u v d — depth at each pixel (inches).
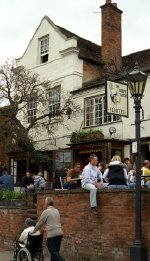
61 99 887.1
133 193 400.5
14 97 826.8
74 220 460.1
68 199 470.9
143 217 387.9
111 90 620.7
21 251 393.1
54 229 371.9
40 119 871.7
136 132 383.9
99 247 427.5
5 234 564.7
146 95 735.1
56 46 928.3
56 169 848.9
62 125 877.8
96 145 774.5
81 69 896.9
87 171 439.2
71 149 831.1
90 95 844.0
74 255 454.3
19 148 834.8
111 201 421.1
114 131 772.6
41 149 900.0
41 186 651.5
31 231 386.9
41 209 503.2
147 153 732.0
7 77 824.9
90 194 433.4
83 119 848.9
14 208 556.7
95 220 435.5
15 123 812.6
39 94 866.1
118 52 935.0
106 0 936.3
